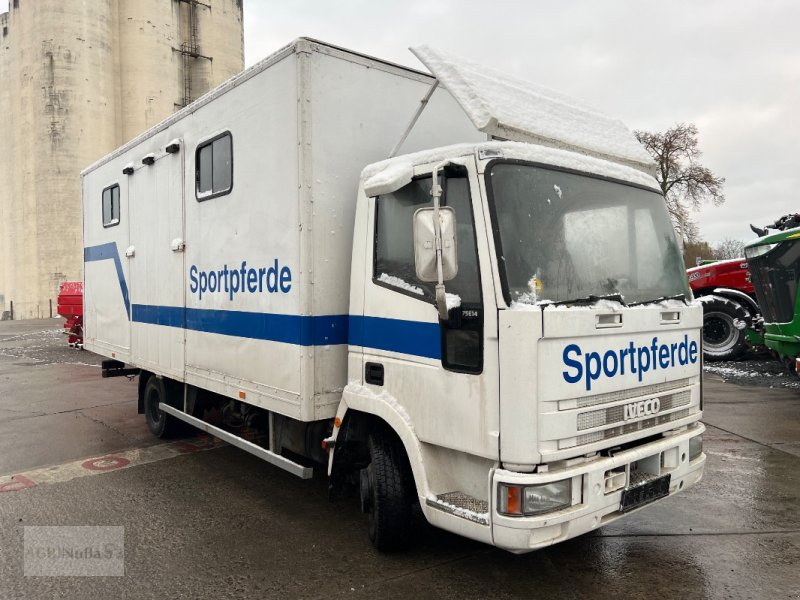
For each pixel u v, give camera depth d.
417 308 3.51
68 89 32.41
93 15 32.94
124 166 7.08
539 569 3.83
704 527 4.46
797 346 9.27
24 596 3.61
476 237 3.17
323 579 3.73
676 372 3.68
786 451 6.34
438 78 3.72
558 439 3.02
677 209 32.34
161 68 35.53
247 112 4.63
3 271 37.28
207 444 7.04
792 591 3.54
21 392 10.55
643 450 3.39
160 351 6.30
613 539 4.27
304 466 4.59
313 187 4.06
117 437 7.39
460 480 3.40
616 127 4.51
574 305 3.17
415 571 3.81
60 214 32.69
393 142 4.48
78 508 5.01
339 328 4.19
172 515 4.84
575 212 3.48
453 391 3.29
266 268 4.44
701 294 12.53
